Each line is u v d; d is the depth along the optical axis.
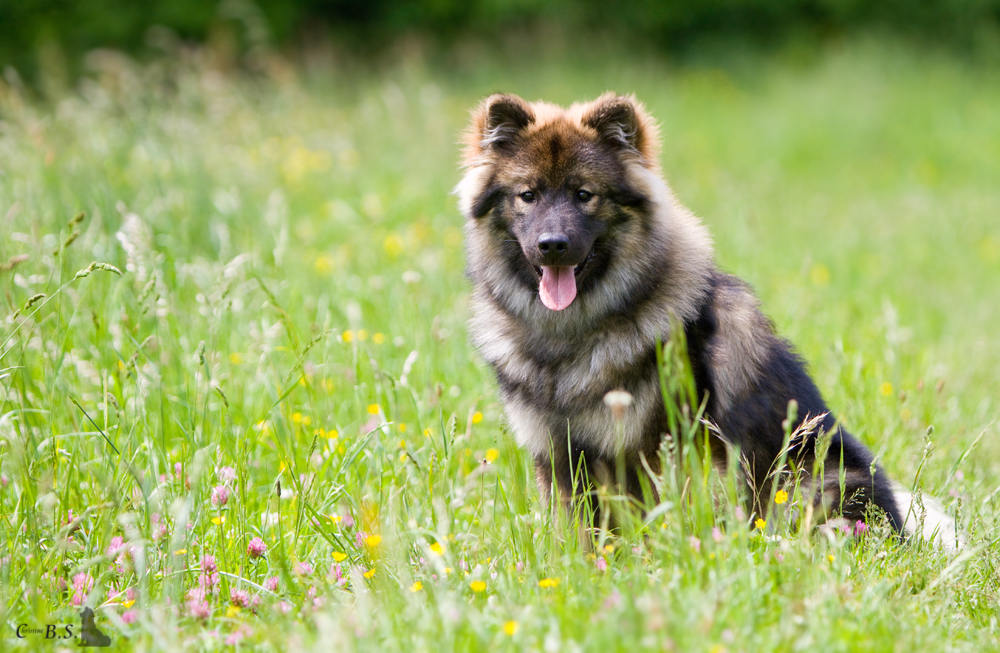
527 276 8.80
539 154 8.74
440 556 7.02
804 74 39.22
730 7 43.88
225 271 10.01
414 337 11.49
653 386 8.12
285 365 10.87
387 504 7.76
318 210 18.94
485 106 9.24
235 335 11.27
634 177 8.72
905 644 5.52
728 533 6.43
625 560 6.77
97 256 11.35
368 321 12.44
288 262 14.24
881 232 22.33
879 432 10.35
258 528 7.75
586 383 8.28
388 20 42.19
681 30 44.47
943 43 42.81
